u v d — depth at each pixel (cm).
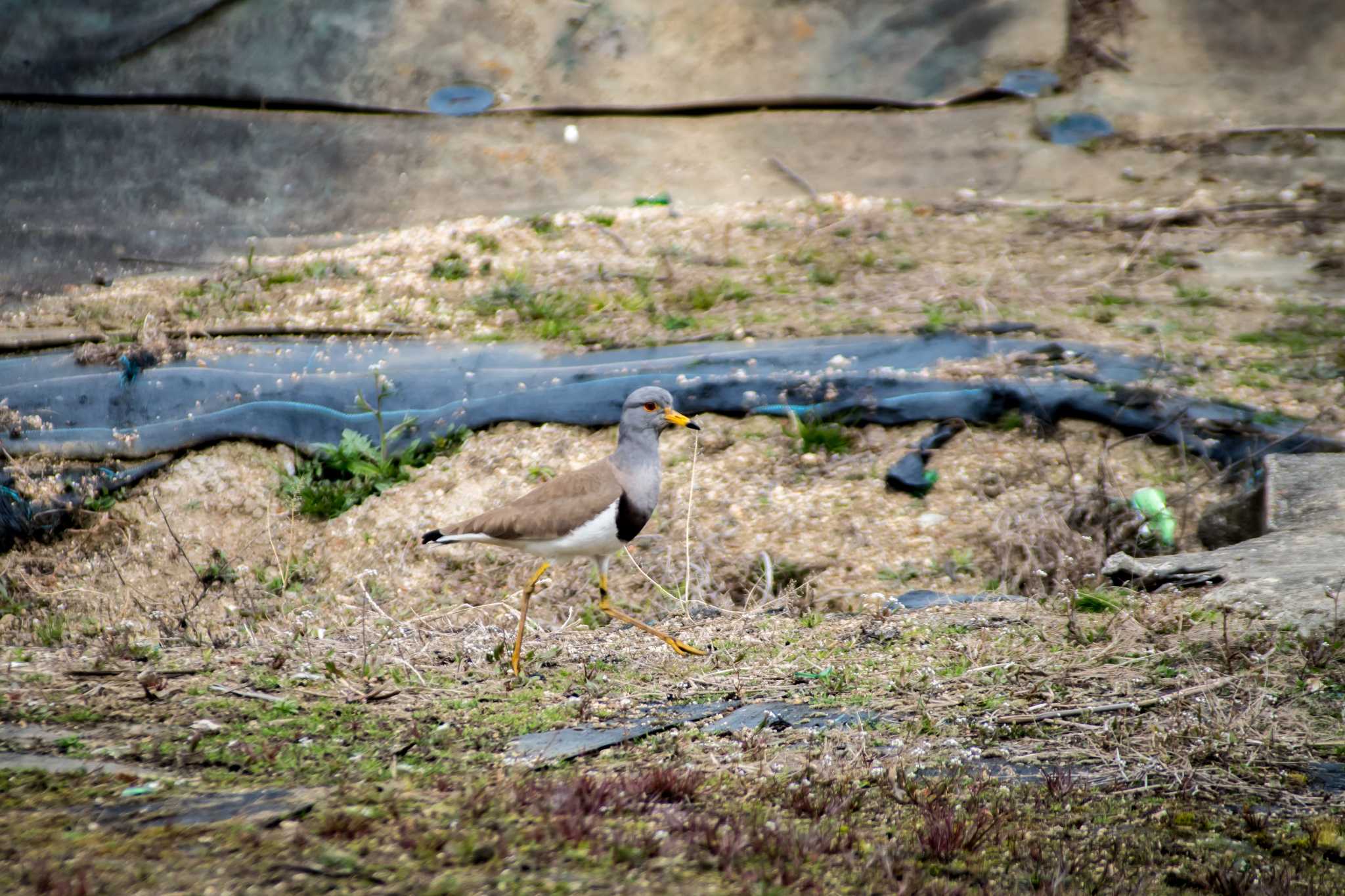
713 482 1346
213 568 1331
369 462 1411
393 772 696
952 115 2145
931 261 1725
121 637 1048
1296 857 621
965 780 707
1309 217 1809
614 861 577
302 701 844
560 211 1948
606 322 1558
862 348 1440
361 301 1638
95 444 1429
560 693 869
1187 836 643
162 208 1948
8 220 1894
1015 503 1284
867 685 870
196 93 2161
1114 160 2027
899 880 572
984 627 975
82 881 523
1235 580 974
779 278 1688
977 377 1391
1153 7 2270
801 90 2197
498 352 1490
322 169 2042
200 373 1459
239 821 609
